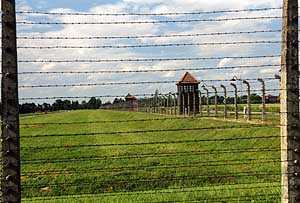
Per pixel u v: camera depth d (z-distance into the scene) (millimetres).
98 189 29438
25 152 45625
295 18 11328
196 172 30938
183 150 42375
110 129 82750
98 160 36562
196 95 70688
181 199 20016
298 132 11414
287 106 11406
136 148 46812
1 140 10414
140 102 134125
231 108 80188
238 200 19203
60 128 90875
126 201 20797
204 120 57938
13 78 10383
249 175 27984
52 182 30984
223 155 36031
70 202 21859
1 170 10477
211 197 20047
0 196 10625
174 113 82000
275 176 28094
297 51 11375
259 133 39281
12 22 10336
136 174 31406
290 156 11414
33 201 22641
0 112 10422
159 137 59750
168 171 31562
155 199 20469
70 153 45844
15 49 10383
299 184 11414
